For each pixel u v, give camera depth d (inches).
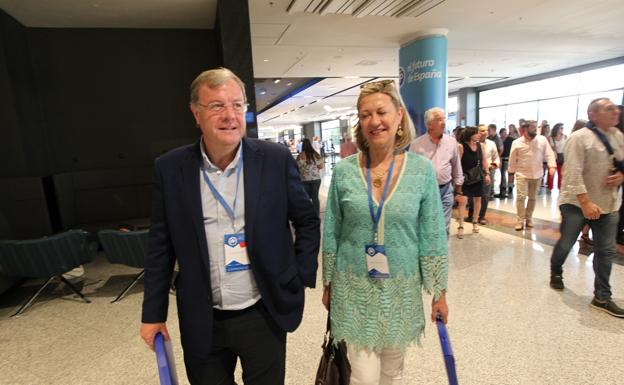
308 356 90.7
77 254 127.0
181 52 225.1
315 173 242.2
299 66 343.9
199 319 45.7
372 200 52.2
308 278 50.2
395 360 55.9
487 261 150.9
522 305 110.9
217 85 41.6
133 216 223.3
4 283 131.1
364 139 55.1
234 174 46.1
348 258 53.9
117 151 223.3
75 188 208.4
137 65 220.4
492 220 223.1
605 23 258.7
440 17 229.0
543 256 153.8
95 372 89.0
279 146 49.3
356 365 53.7
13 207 169.2
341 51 296.5
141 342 102.3
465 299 117.1
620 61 397.4
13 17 186.9
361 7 196.9
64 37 208.2
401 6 201.2
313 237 51.0
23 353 99.3
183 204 44.6
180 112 229.5
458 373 80.7
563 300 112.8
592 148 98.7
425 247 53.2
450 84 550.9
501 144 302.0
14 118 180.1
